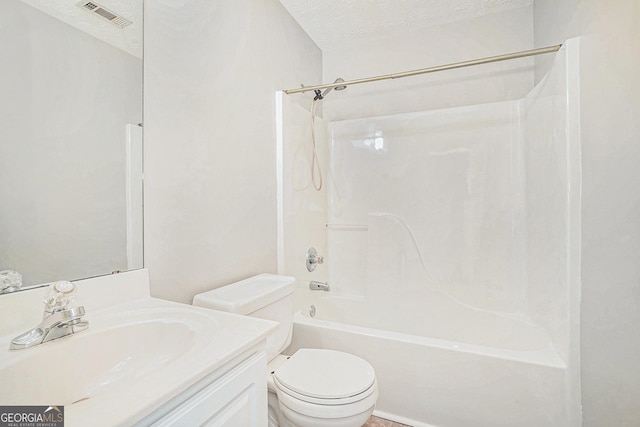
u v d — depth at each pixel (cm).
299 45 221
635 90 101
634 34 100
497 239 208
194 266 127
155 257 110
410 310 221
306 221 214
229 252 146
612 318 111
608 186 114
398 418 151
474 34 218
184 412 60
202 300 119
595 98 120
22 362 63
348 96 255
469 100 221
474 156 214
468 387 138
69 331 74
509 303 204
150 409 50
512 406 132
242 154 155
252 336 76
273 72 185
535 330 174
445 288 221
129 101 103
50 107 83
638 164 100
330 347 164
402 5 203
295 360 132
